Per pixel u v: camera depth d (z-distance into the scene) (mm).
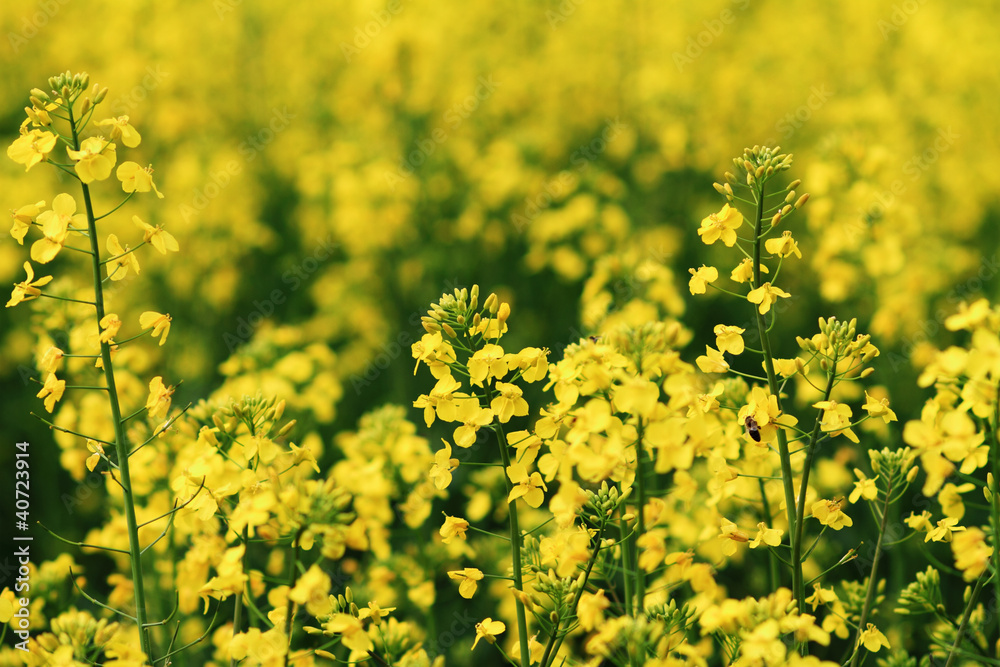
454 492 5559
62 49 10070
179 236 7543
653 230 7547
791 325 7059
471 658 4754
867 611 2699
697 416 2281
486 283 8125
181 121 8984
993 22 10055
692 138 8453
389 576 3934
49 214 2512
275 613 2434
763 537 2541
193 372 6844
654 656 2309
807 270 7445
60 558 3641
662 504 2635
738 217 2609
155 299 7559
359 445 4023
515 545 2436
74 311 4441
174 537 3730
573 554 2250
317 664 3955
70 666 2572
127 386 4469
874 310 5391
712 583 2396
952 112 8586
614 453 2139
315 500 2152
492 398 2518
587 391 2283
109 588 5312
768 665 2018
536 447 2408
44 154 2455
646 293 5109
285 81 11062
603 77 10789
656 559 2346
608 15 10938
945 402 2477
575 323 7324
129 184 2566
